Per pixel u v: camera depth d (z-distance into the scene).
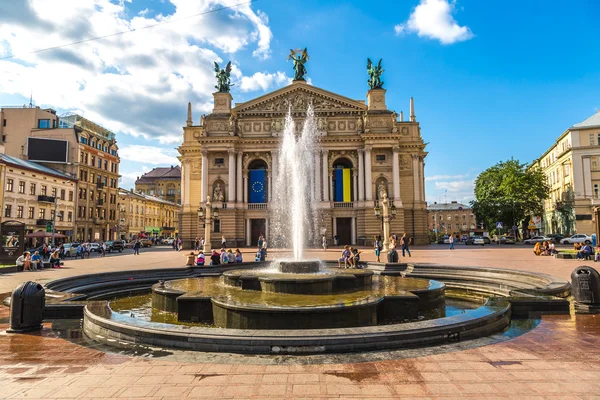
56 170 75.62
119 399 6.80
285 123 67.19
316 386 7.33
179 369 8.30
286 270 19.77
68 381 7.65
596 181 72.88
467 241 79.81
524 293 15.55
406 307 15.27
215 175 68.44
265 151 68.50
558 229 84.38
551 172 89.69
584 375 7.77
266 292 16.56
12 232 35.25
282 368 8.30
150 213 116.19
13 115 78.12
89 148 81.38
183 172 72.56
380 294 15.88
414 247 63.41
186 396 6.91
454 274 24.17
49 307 13.57
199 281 20.88
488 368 8.22
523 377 7.69
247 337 9.38
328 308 12.54
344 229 69.19
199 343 9.58
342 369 8.21
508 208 80.19
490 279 22.31
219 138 66.94
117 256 49.25
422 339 9.87
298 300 14.34
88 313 12.06
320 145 68.19
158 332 9.99
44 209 67.31
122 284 22.88
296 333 9.58
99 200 84.81
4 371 8.25
